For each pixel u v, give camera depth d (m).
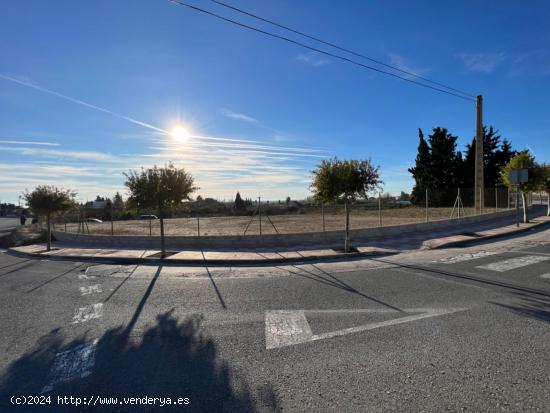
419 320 5.21
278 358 4.09
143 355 4.26
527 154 20.62
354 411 3.00
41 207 15.49
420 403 3.09
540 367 3.68
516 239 14.34
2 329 5.26
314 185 12.70
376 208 35.19
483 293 6.55
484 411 2.95
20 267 11.73
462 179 36.06
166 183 12.55
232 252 12.93
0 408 3.18
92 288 7.98
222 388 3.45
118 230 23.22
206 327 5.18
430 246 12.98
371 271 9.16
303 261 11.30
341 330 4.92
